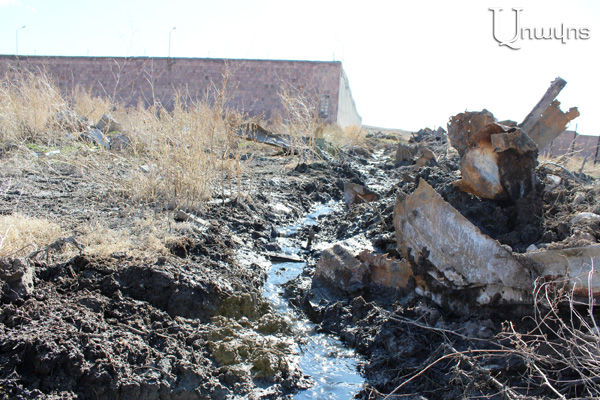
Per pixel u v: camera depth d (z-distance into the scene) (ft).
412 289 16.21
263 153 50.67
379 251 19.27
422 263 15.47
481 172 18.38
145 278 15.16
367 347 14.53
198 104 28.37
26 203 22.34
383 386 12.73
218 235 21.97
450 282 14.55
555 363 11.27
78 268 14.83
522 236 16.61
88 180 26.76
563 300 12.18
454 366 12.10
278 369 13.19
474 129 21.90
